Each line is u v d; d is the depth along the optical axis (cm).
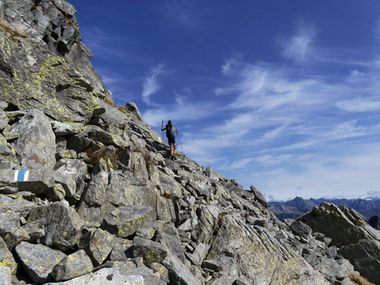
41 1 3653
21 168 1653
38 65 2253
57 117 2234
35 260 1269
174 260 1591
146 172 2205
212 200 2784
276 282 2167
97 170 1973
